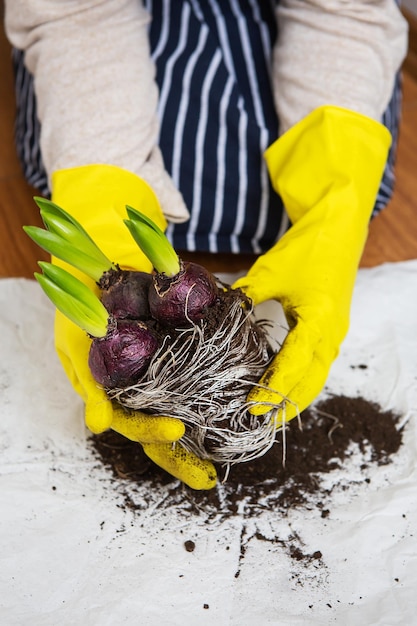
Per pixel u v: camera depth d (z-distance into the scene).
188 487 0.75
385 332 0.88
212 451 0.68
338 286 0.76
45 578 0.69
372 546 0.71
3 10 1.37
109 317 0.62
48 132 0.88
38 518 0.73
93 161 0.85
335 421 0.80
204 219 0.95
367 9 0.89
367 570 0.69
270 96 0.97
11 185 1.09
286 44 0.93
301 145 0.86
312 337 0.71
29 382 0.85
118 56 0.89
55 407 0.82
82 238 0.64
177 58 0.97
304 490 0.75
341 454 0.77
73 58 0.89
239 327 0.65
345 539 0.71
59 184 0.83
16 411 0.82
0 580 0.69
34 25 0.91
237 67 0.98
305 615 0.67
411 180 1.09
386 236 1.02
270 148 0.89
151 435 0.65
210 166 0.93
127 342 0.62
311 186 0.84
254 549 0.71
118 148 0.85
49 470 0.77
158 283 0.63
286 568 0.70
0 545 0.71
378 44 0.90
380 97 0.91
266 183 0.93
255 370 0.67
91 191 0.81
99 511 0.74
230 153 0.94
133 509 0.74
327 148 0.84
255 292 0.75
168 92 0.95
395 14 0.92
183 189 0.94
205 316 0.64
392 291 0.91
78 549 0.71
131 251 0.76
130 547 0.71
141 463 0.77
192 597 0.68
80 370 0.70
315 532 0.72
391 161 1.01
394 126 1.00
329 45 0.90
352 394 0.83
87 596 0.68
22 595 0.68
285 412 0.69
